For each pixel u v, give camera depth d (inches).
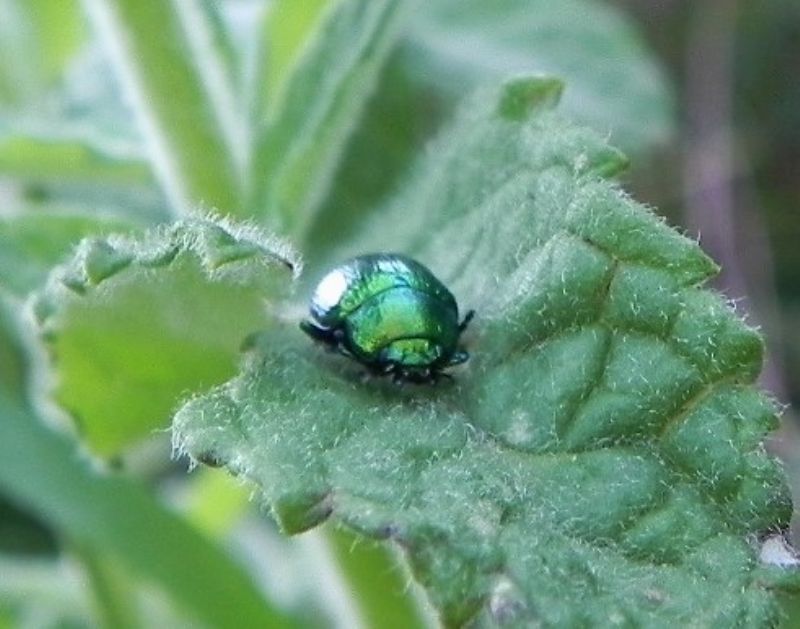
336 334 3.4
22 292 4.1
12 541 7.7
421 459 3.1
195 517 5.9
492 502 3.0
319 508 3.0
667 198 8.6
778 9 10.2
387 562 4.1
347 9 4.1
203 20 4.2
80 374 3.7
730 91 9.1
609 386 3.2
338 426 3.2
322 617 5.9
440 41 5.8
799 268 9.0
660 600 2.9
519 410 3.3
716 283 7.4
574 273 3.3
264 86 4.2
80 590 5.8
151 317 3.5
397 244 3.9
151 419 3.8
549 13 6.1
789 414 6.6
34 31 5.7
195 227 3.2
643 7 10.1
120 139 4.6
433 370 3.4
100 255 3.2
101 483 5.3
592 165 3.4
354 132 5.2
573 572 2.9
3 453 5.3
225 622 5.2
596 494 3.1
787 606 4.5
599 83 6.1
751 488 3.1
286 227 4.1
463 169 3.8
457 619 2.8
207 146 4.2
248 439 3.1
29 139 4.4
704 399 3.2
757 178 9.3
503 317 3.4
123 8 4.1
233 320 3.5
